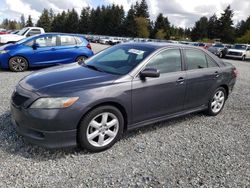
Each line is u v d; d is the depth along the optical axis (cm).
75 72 382
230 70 536
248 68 1584
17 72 876
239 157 358
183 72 434
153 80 384
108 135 351
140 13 7862
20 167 296
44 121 299
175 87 417
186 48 455
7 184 264
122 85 349
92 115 325
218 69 504
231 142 407
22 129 320
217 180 299
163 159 337
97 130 338
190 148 375
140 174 299
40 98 305
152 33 7744
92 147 336
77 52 971
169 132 429
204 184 289
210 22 7731
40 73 387
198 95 469
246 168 330
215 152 368
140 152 352
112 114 347
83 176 288
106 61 423
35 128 305
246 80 1017
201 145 388
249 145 401
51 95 306
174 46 436
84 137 325
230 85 541
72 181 277
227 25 6794
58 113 301
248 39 6200
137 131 421
